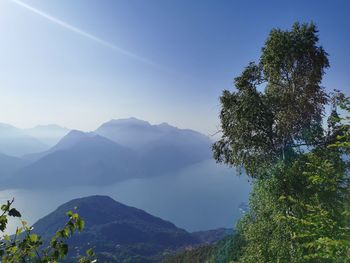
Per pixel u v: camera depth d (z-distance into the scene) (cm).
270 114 2603
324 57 2581
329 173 1249
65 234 579
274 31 2588
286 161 2395
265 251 2212
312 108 2598
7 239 566
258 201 2375
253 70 2738
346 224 1105
